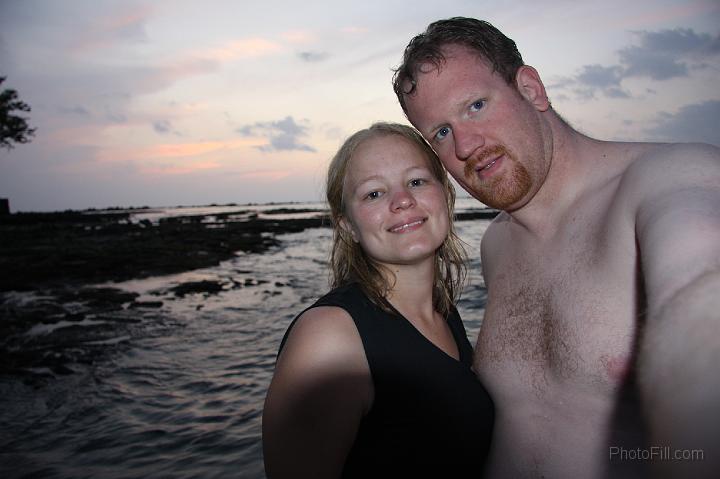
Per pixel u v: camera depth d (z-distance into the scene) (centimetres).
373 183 70
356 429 63
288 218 2219
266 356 241
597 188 63
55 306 377
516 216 72
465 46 69
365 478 63
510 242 79
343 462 63
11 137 1385
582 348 58
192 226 1540
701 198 40
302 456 61
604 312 57
